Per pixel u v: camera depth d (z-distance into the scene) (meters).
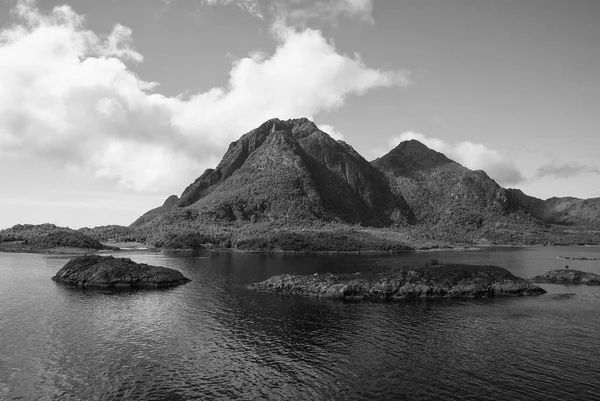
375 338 74.88
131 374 58.88
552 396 51.44
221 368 61.06
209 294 117.12
